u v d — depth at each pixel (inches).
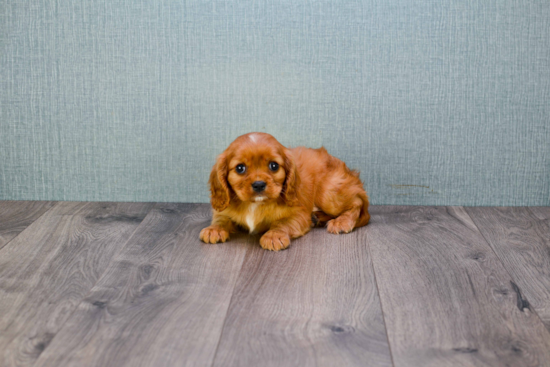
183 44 99.4
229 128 102.5
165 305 61.0
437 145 101.8
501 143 101.3
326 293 64.6
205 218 95.7
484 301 62.7
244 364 49.5
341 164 94.0
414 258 76.3
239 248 80.5
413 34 97.9
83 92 101.7
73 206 102.1
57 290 64.9
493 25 97.3
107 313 59.0
